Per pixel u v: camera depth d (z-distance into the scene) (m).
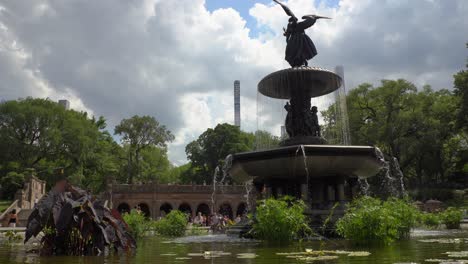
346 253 6.28
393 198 12.09
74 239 6.62
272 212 8.80
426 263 4.91
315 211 11.77
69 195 6.88
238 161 13.33
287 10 15.50
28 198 41.53
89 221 6.71
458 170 53.31
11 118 50.25
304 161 12.13
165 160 70.31
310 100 14.84
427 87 50.81
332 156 12.09
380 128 45.78
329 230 10.42
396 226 8.50
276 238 8.73
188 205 54.47
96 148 58.19
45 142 50.34
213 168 66.75
